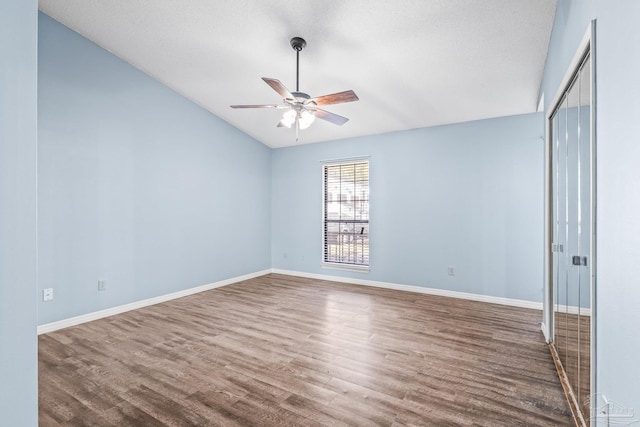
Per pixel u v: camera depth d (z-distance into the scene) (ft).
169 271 14.06
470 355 8.52
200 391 6.89
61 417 6.02
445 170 14.60
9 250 2.77
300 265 18.99
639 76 3.07
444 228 14.61
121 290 12.32
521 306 12.94
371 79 11.76
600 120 4.18
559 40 7.25
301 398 6.63
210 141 15.93
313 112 9.80
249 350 8.89
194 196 15.16
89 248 11.41
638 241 3.10
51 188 10.46
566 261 6.97
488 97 12.02
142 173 13.04
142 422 5.90
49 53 10.40
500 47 9.36
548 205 9.08
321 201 18.21
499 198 13.42
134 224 12.77
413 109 13.51
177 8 9.60
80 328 10.61
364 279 16.78
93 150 11.51
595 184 4.34
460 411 6.16
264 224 19.43
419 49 9.87
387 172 16.07
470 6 8.06
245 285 16.69
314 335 9.93
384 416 6.04
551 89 8.47
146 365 8.05
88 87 11.37
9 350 2.78
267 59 11.43
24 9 2.86
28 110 2.88
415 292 15.23
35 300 2.94
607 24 3.93
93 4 9.77
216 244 16.29
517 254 13.07
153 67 12.72
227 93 14.23
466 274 14.11
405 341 9.45
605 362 4.01
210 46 11.16
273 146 19.65
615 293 3.69
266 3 8.89
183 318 11.58
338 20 9.07
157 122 13.57
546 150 9.21
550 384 7.08
